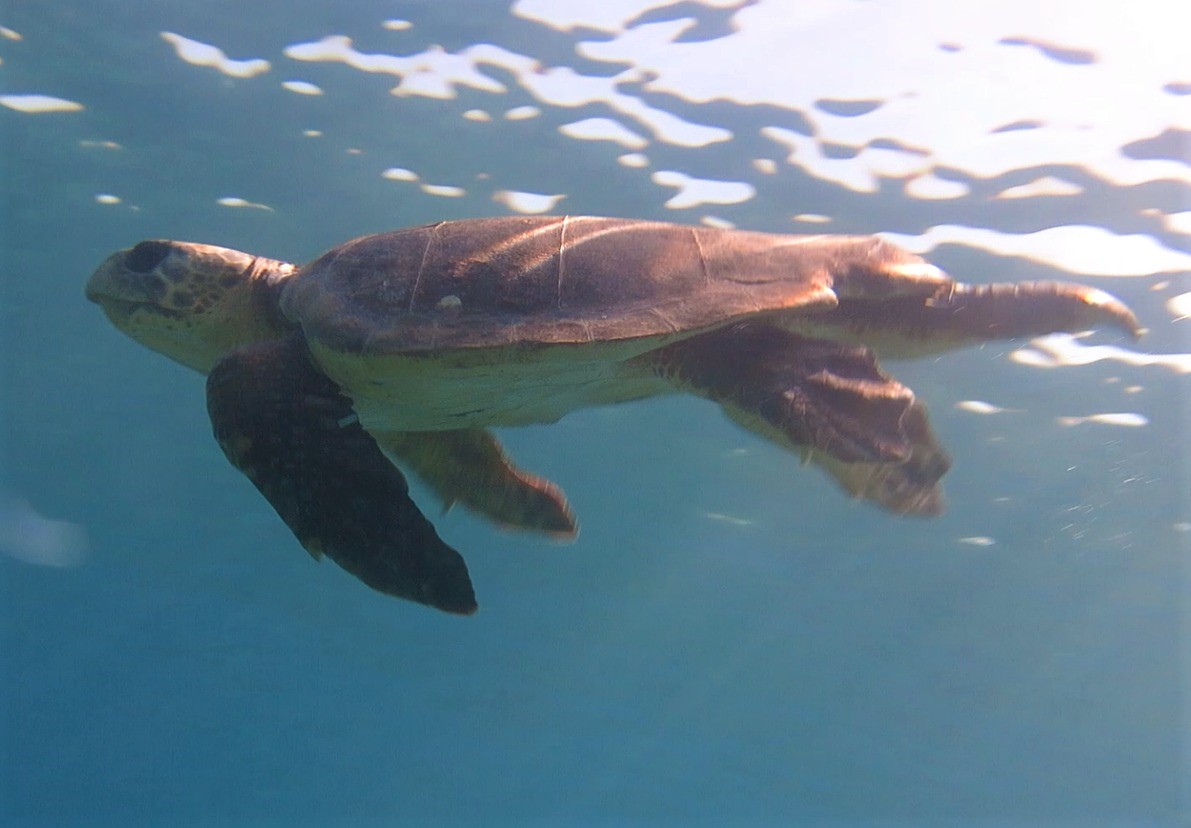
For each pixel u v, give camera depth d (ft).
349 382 5.25
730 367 5.26
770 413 5.10
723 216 11.03
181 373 15.16
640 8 8.87
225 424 5.04
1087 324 5.71
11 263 13.29
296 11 9.27
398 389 5.23
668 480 17.19
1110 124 9.24
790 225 10.99
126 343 14.67
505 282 5.07
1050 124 9.32
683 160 10.33
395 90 10.01
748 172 10.36
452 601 4.64
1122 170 9.63
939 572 19.90
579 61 9.40
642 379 5.57
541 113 10.02
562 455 16.43
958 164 9.87
